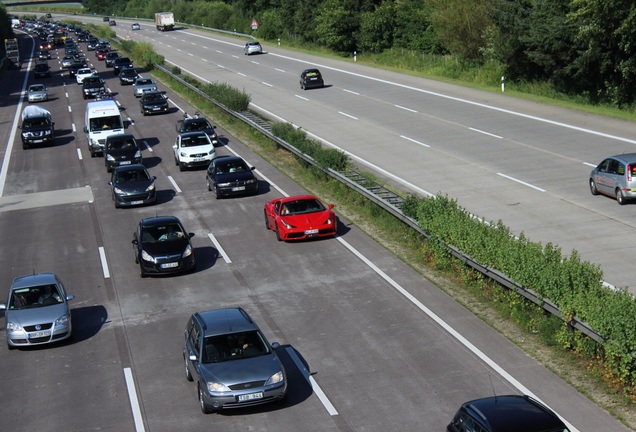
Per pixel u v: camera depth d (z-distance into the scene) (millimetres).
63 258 27531
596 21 47125
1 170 43969
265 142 44625
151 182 34125
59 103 68188
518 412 11844
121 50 110750
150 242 25047
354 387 16250
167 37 129875
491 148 38750
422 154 38531
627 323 14891
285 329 19797
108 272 25625
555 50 53125
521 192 30406
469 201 29609
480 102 52812
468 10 65438
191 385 16938
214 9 145125
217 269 25094
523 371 16344
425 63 73375
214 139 45188
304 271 24188
